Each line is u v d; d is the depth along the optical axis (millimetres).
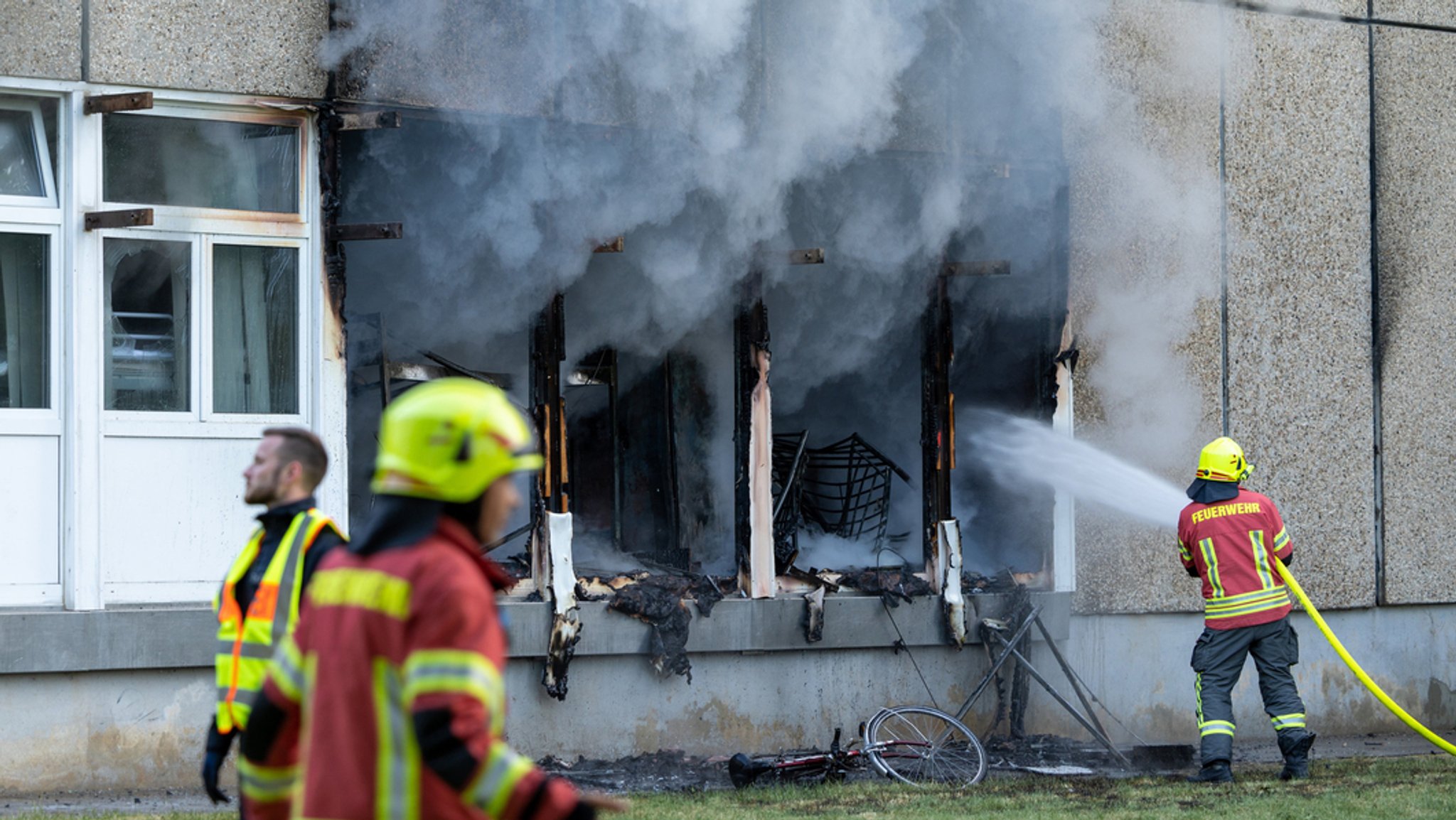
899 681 17312
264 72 14625
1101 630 18422
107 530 14117
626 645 15867
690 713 16297
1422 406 20375
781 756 15680
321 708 5031
